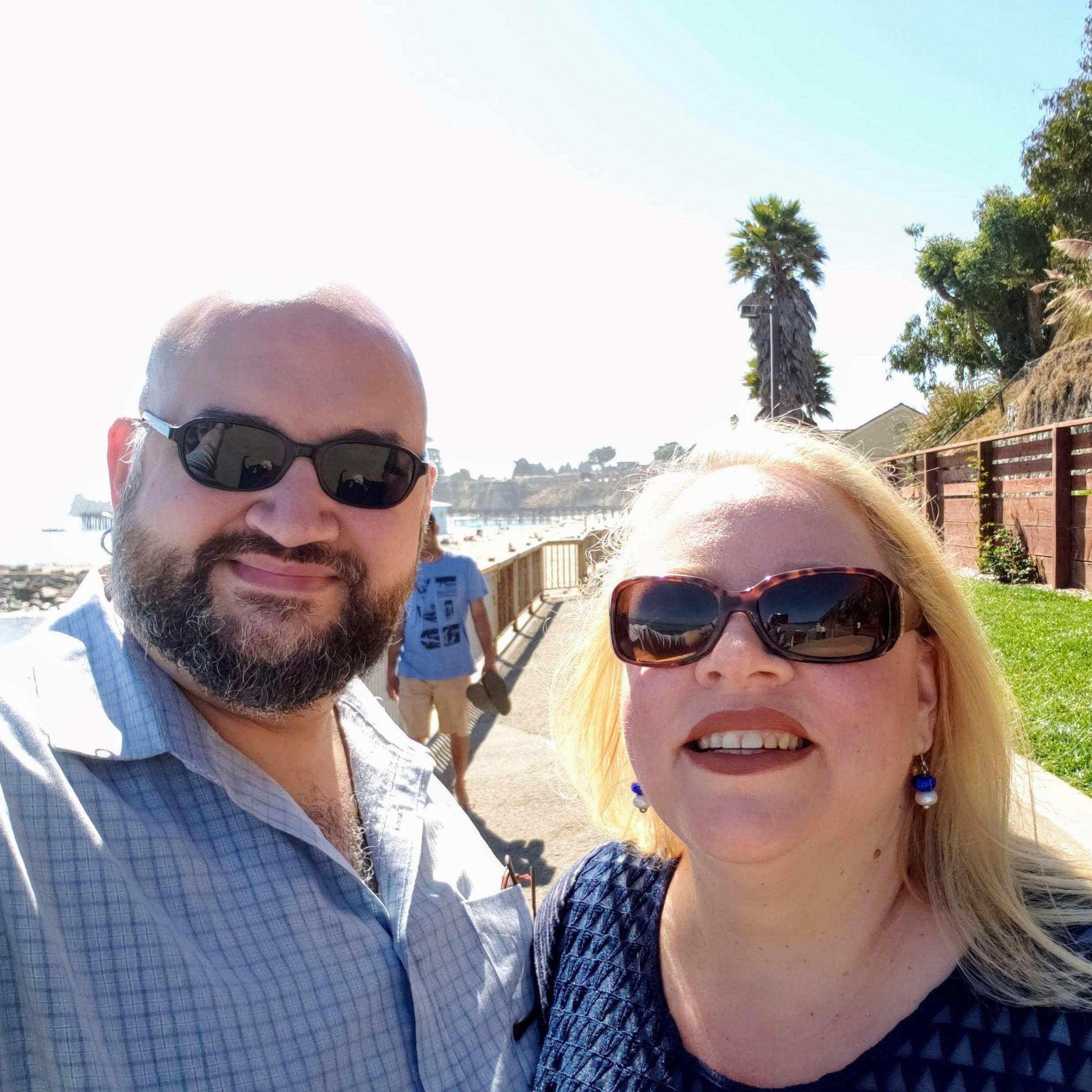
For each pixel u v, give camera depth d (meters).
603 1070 0.55
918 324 15.52
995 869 0.50
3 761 0.51
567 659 0.70
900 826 0.53
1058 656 2.21
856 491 0.53
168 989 0.50
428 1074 0.57
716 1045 0.52
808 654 0.49
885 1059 0.46
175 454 0.57
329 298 0.61
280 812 0.57
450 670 1.80
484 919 0.65
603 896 0.62
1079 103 9.25
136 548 0.58
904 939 0.50
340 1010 0.54
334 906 0.58
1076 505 3.65
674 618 0.51
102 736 0.54
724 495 0.54
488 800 1.84
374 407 0.60
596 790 0.67
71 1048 0.47
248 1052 0.51
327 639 0.59
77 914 0.50
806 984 0.50
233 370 0.58
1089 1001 0.44
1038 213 12.45
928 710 0.54
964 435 8.40
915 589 0.53
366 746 0.69
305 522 0.57
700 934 0.54
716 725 0.50
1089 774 1.39
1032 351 12.68
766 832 0.48
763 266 12.00
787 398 11.74
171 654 0.57
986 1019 0.46
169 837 0.53
